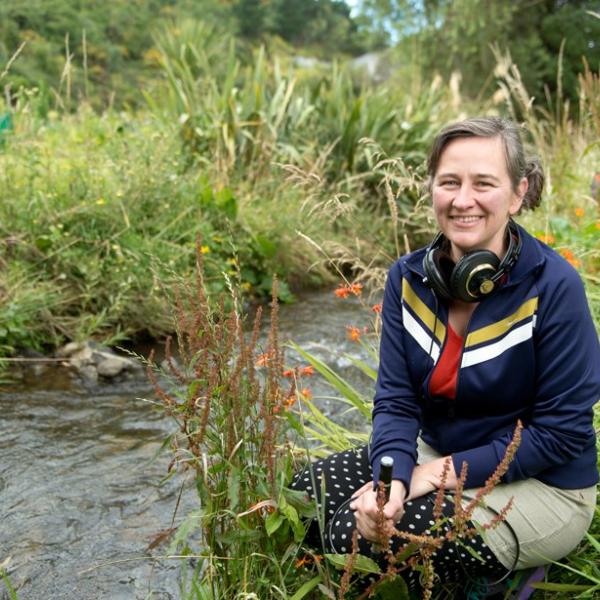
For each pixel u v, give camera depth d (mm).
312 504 1779
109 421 3574
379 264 6426
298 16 48281
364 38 21453
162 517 2715
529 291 1767
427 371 1903
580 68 18188
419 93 9562
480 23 17281
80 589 2295
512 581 1826
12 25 18781
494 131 1788
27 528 2627
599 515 2037
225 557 1800
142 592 2281
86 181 5227
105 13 24500
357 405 2443
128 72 22594
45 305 4402
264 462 1792
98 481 2975
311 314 5445
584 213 4426
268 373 1773
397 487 1759
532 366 1772
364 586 1793
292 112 7746
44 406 3699
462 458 1776
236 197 6355
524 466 1738
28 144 5215
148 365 1909
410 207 7180
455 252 1884
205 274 5234
